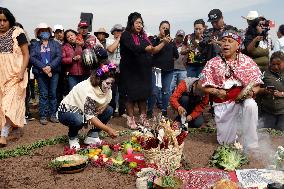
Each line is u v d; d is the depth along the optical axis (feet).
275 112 28.50
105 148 22.12
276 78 28.14
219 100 24.29
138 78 29.37
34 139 26.89
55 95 32.53
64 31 34.04
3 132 25.04
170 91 34.58
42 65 31.27
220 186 15.08
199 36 33.94
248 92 22.98
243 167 19.99
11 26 26.27
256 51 30.09
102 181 18.25
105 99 22.33
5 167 20.62
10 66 25.55
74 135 23.53
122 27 34.45
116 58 33.30
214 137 26.66
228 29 24.22
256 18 30.01
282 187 14.93
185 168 19.70
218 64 24.09
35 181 18.44
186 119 24.77
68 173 19.25
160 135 18.85
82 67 32.48
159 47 28.76
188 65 34.81
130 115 29.99
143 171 17.78
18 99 25.96
